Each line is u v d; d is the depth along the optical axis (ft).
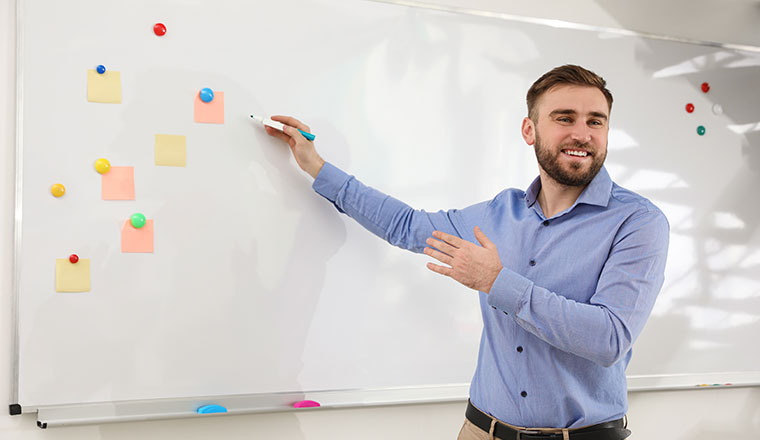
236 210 6.50
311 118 6.81
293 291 6.68
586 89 5.41
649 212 5.30
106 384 6.03
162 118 6.28
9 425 5.86
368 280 6.97
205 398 6.33
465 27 7.44
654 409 8.05
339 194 6.44
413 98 7.20
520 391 5.48
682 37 8.38
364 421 7.00
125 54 6.19
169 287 6.25
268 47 6.68
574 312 4.91
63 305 5.94
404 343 7.07
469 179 7.36
